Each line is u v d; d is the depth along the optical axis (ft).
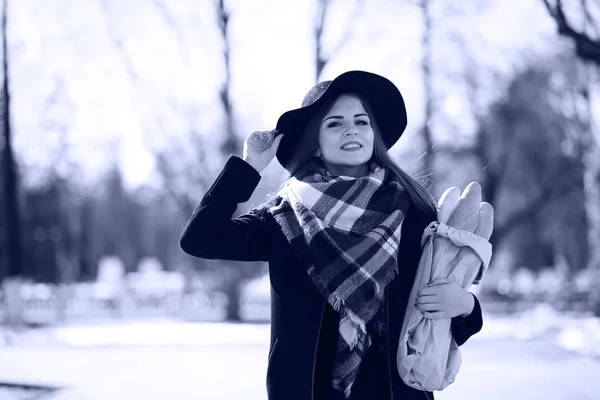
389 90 11.57
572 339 53.47
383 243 10.27
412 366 10.21
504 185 106.83
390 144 12.20
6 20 76.74
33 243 145.38
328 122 11.28
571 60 87.40
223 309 91.81
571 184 104.88
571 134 99.35
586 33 44.55
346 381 10.16
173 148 86.17
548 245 130.21
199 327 73.56
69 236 148.05
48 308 109.19
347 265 10.09
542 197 105.70
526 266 134.62
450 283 10.39
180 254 165.68
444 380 10.56
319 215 10.41
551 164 103.60
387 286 10.42
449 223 11.00
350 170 11.41
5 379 36.60
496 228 107.65
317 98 11.24
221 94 82.33
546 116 99.55
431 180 13.06
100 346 55.93
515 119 98.94
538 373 37.40
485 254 10.65
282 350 10.21
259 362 43.86
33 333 67.36
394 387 10.25
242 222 11.00
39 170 110.01
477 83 94.17
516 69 96.53
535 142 101.76
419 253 10.87
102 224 204.23
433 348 10.25
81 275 169.07
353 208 10.43
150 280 164.14
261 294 107.55
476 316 10.61
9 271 76.43
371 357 10.37
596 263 76.69
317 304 10.25
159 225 231.50
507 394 30.42
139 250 223.92
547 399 29.01
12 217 77.05
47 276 148.05
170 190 88.38
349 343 10.16
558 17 43.75
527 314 80.64
